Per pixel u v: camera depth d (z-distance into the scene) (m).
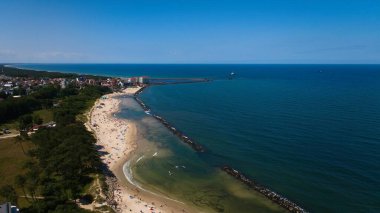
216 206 76.44
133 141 129.38
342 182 83.88
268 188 83.44
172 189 85.88
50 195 76.25
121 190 84.31
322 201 75.38
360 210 70.75
